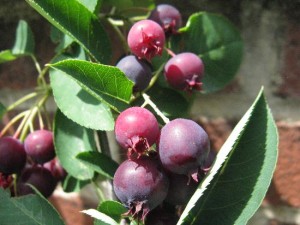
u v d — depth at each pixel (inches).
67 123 3.8
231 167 3.1
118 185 2.9
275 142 3.1
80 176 3.8
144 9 4.0
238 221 3.0
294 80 4.2
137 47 3.3
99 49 3.4
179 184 2.9
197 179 2.9
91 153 3.4
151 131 2.8
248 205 3.0
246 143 3.1
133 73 3.3
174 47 3.8
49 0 3.2
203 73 3.6
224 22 4.0
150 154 3.0
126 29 4.0
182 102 3.7
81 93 3.4
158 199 2.9
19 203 3.4
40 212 3.4
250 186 3.1
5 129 4.1
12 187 4.0
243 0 4.2
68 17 3.3
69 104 3.4
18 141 3.9
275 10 4.2
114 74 3.0
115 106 3.1
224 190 3.1
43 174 3.9
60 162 3.8
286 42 4.2
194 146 2.8
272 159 3.0
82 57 3.5
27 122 4.0
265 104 3.1
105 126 3.3
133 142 2.8
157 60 3.8
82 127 3.8
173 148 2.8
